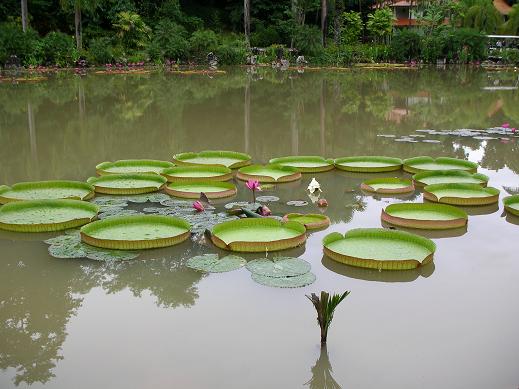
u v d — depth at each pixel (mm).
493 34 39750
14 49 24078
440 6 38031
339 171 7586
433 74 25562
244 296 3967
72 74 22844
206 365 3162
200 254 4715
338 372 3092
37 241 5020
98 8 31594
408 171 7473
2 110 13055
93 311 3803
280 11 38906
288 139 10312
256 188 5992
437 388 2959
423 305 3855
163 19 32875
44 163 8281
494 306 3844
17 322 3676
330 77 23281
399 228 5367
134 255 4664
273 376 3062
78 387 2986
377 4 42844
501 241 5066
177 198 6156
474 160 8531
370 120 12398
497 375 3062
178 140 10148
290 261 4516
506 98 16359
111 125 11461
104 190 6238
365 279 4266
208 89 18047
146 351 3309
